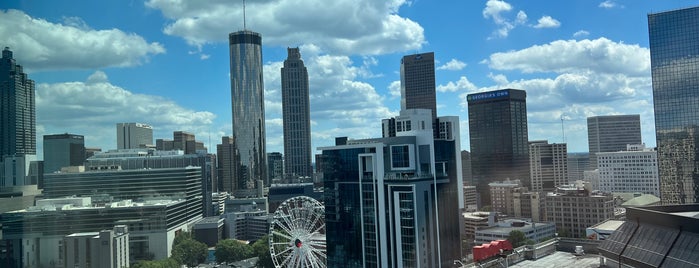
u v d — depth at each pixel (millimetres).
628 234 164250
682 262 134375
